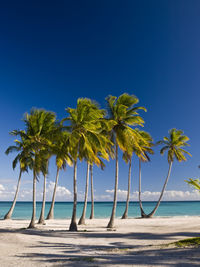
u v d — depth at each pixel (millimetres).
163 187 37844
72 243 12141
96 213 71625
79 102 20719
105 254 8555
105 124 21531
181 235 14672
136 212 80250
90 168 36781
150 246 10352
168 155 37781
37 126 23094
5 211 83562
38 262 6797
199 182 11078
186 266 5586
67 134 19969
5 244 11211
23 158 28469
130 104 23078
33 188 21703
